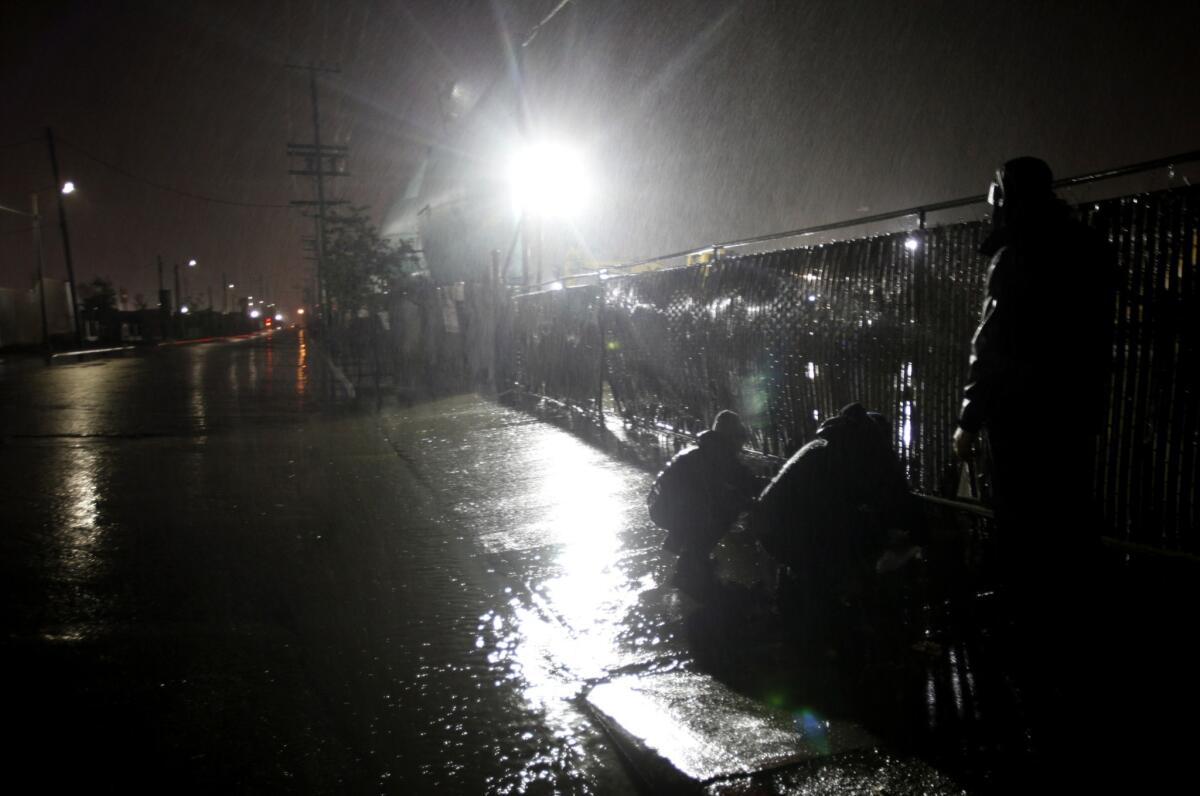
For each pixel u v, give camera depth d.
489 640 4.13
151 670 3.82
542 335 13.77
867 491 4.30
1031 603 3.62
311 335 74.50
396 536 6.18
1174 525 3.85
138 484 8.23
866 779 2.72
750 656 3.78
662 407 9.34
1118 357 4.04
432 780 2.89
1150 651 3.44
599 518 6.44
